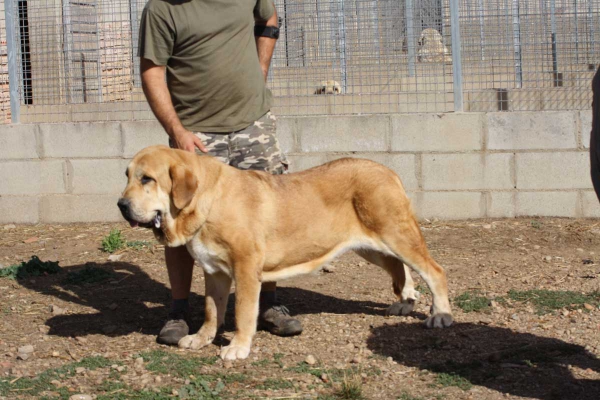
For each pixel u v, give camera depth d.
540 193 7.94
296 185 6.16
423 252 6.28
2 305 6.73
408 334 6.25
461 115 7.93
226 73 6.24
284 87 8.30
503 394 5.68
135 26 8.38
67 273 7.23
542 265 7.12
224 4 6.21
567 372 5.86
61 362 6.05
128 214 5.90
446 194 7.99
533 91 8.21
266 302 6.31
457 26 7.96
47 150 8.23
